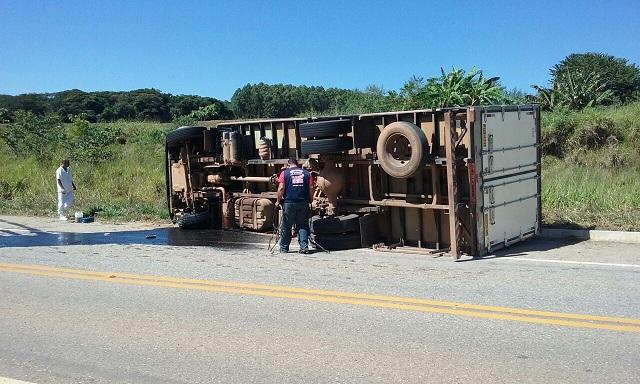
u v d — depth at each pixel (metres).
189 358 5.37
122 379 4.95
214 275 8.73
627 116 20.56
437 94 25.78
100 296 7.68
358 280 8.21
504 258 9.77
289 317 6.51
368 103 30.52
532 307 6.65
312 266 9.34
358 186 11.62
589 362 5.01
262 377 4.88
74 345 5.82
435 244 10.74
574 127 20.33
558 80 29.86
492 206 10.21
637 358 5.08
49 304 7.35
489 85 25.86
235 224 13.79
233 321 6.43
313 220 11.12
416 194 10.82
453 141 9.70
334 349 5.48
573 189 14.38
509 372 4.84
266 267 9.31
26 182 22.41
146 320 6.57
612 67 52.78
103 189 20.56
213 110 35.41
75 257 10.51
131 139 28.89
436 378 4.75
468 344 5.52
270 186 13.52
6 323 6.60
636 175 16.78
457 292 7.40
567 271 8.53
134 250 11.26
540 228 11.77
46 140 27.83
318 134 11.19
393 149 10.60
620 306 6.61
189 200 14.73
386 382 4.70
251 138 13.59
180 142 14.72
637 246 10.46
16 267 9.64
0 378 5.01
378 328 6.05
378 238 11.44
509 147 10.71
